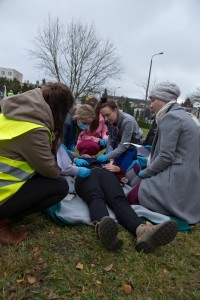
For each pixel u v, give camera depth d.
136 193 3.63
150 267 2.56
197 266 2.69
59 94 2.71
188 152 3.37
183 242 3.08
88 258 2.61
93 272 2.44
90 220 3.14
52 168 2.73
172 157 3.35
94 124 4.79
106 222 2.55
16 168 2.67
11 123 2.60
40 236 2.91
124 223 3.01
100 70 31.44
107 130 5.28
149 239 2.69
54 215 3.15
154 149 3.69
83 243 2.84
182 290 2.32
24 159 2.69
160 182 3.39
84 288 2.26
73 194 3.59
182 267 2.62
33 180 2.79
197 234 3.31
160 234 2.66
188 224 3.36
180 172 3.34
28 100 2.61
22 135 2.55
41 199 2.81
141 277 2.43
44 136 2.60
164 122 3.38
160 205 3.42
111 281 2.37
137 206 3.49
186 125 3.37
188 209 3.40
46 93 2.72
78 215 3.21
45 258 2.56
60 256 2.61
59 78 31.55
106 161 4.33
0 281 2.25
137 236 2.84
